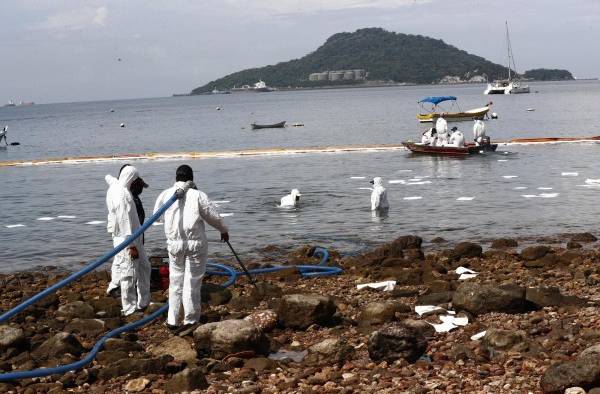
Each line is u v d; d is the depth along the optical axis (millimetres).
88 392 7215
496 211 19719
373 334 7711
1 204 24703
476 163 31156
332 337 8742
